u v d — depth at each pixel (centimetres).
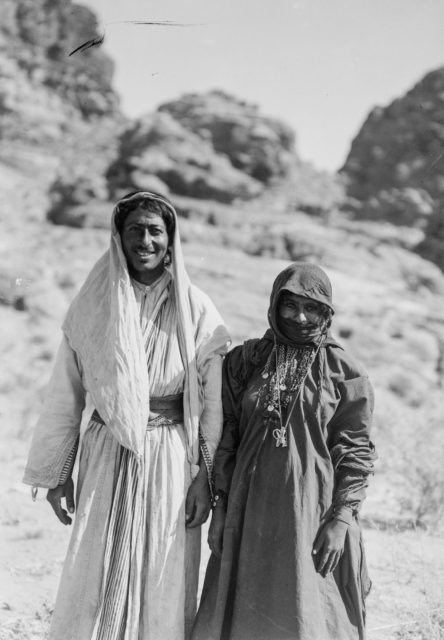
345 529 327
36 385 1395
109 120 5094
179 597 333
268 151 3597
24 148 4188
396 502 804
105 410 330
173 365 340
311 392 332
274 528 326
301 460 329
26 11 5259
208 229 2739
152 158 3288
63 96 5097
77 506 337
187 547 344
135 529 329
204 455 345
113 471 335
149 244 334
